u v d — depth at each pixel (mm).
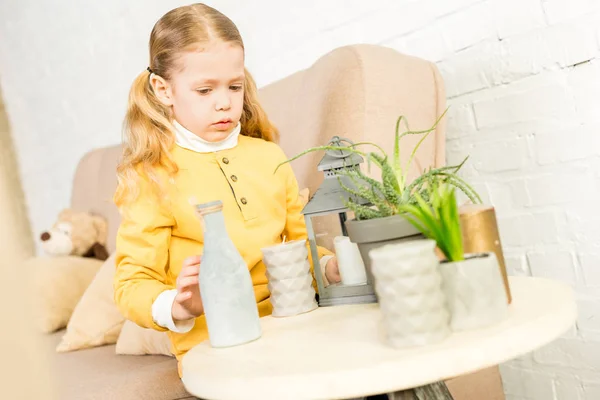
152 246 1118
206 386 746
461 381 1285
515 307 797
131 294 1061
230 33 1146
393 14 1625
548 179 1381
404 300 712
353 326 872
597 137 1297
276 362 754
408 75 1419
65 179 3082
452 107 1532
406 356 673
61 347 1721
